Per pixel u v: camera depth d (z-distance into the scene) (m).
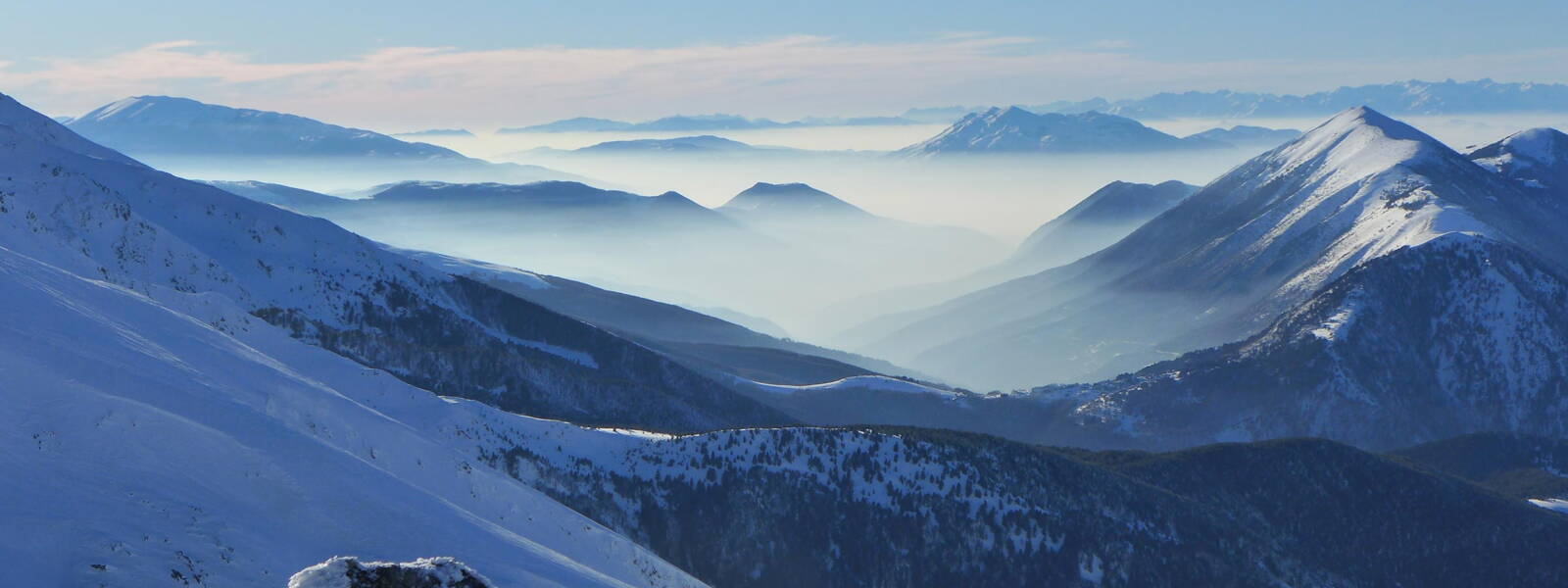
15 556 30.22
